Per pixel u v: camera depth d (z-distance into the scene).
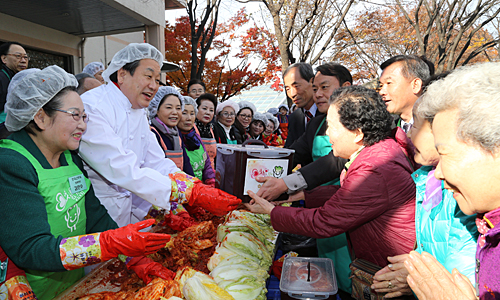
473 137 0.77
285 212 1.71
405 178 1.57
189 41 10.00
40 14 7.57
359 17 11.68
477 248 0.95
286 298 1.42
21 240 1.15
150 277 1.47
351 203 1.54
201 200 1.94
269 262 1.78
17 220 1.17
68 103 1.35
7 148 1.28
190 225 2.10
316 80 2.70
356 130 1.63
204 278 1.39
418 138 1.27
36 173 1.31
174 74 10.16
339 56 13.07
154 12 7.98
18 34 7.71
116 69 2.19
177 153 3.11
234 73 10.92
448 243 1.14
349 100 1.63
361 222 1.56
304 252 2.33
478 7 9.22
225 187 1.99
